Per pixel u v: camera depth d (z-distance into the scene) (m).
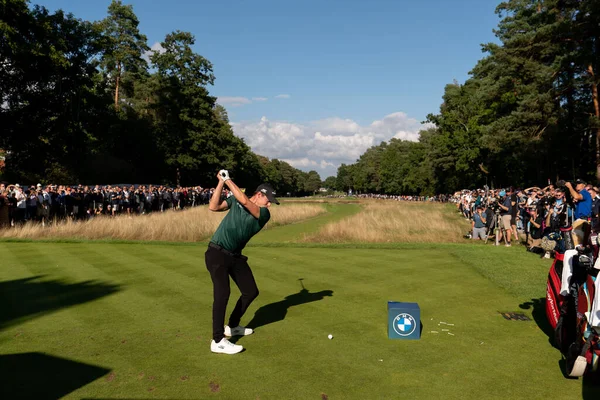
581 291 4.26
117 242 13.71
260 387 3.89
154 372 4.17
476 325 5.75
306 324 5.69
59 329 5.38
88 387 3.83
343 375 4.16
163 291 7.25
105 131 40.62
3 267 9.31
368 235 16.45
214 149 59.50
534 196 17.17
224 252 4.91
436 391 3.87
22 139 31.34
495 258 10.89
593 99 31.67
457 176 63.25
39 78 30.53
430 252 12.02
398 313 5.20
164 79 56.22
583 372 3.97
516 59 33.44
